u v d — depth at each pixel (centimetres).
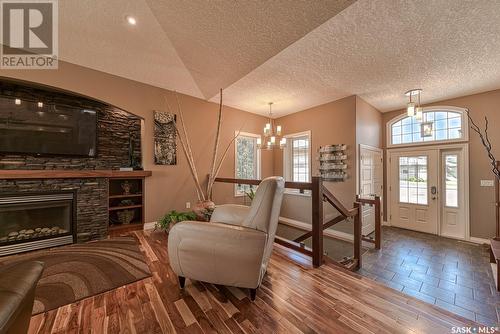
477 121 376
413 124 457
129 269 209
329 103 438
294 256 240
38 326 134
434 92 377
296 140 529
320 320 140
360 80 334
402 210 468
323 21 190
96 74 309
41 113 291
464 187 388
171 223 327
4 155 273
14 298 72
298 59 274
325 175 436
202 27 230
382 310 150
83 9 221
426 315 144
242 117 498
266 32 219
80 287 177
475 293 223
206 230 159
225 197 466
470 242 376
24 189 262
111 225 342
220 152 455
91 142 334
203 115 429
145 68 323
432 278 254
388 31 219
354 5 185
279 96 405
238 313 147
